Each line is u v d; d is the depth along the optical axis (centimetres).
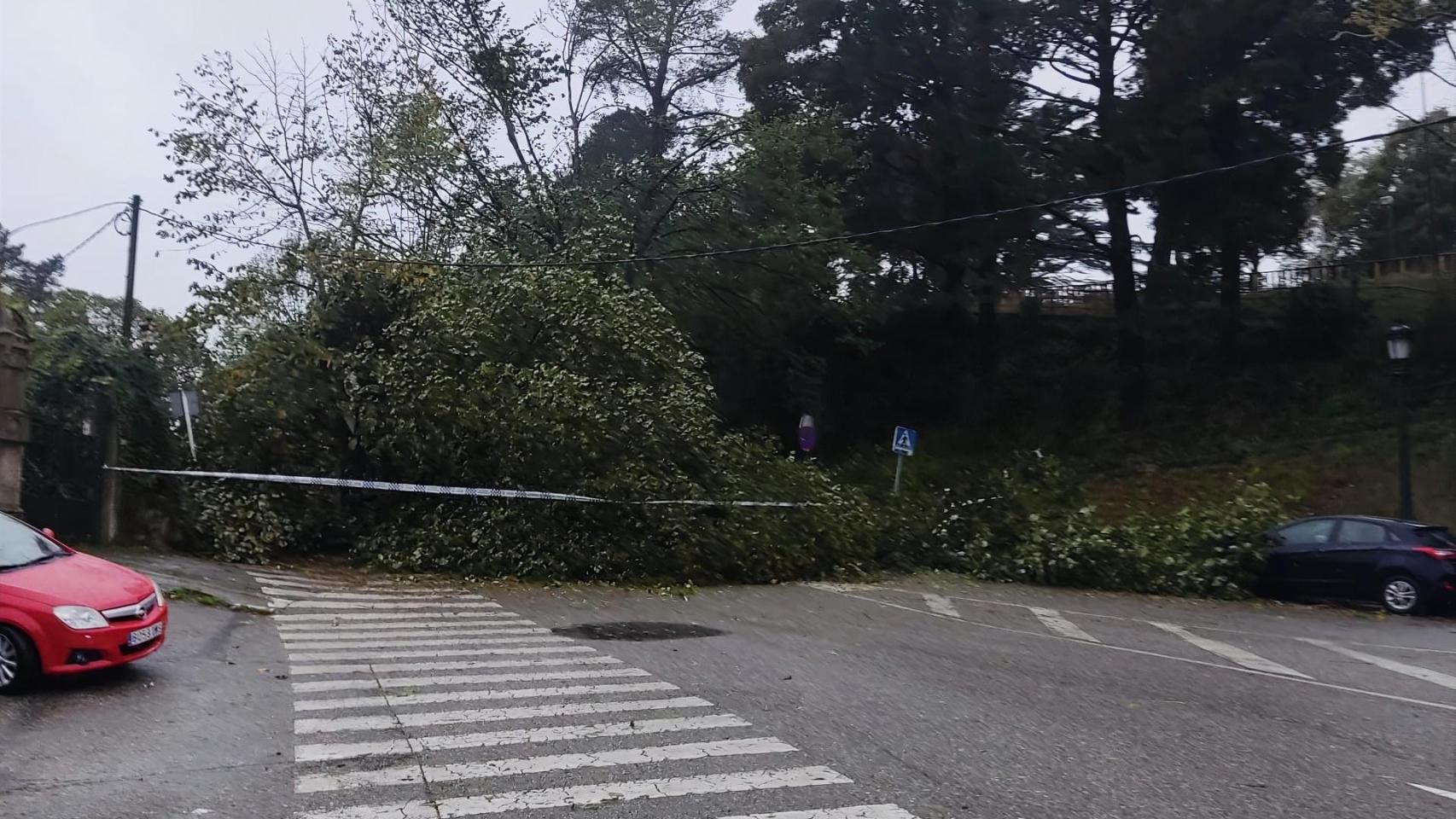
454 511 1812
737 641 1180
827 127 3106
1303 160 3073
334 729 738
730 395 3381
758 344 3256
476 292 2005
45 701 802
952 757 690
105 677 884
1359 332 3447
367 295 2073
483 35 2723
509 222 2661
